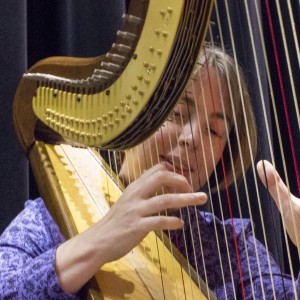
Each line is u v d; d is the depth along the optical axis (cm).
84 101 335
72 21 594
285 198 301
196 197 288
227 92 378
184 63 256
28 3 595
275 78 555
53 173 389
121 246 298
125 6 629
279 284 397
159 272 330
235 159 421
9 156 527
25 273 308
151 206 293
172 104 275
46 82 381
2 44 535
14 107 417
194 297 314
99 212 359
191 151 363
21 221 374
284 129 558
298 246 274
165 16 258
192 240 377
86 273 301
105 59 301
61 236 361
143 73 276
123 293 304
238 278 409
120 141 309
